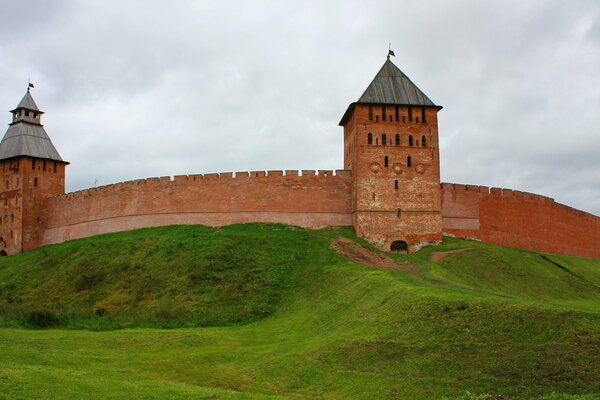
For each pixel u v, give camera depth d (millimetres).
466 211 68188
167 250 59906
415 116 65188
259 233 62062
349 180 66188
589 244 81750
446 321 32625
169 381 30406
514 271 56469
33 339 38656
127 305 51406
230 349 37312
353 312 40344
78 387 26172
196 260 56594
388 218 62812
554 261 64250
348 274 49094
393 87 66375
